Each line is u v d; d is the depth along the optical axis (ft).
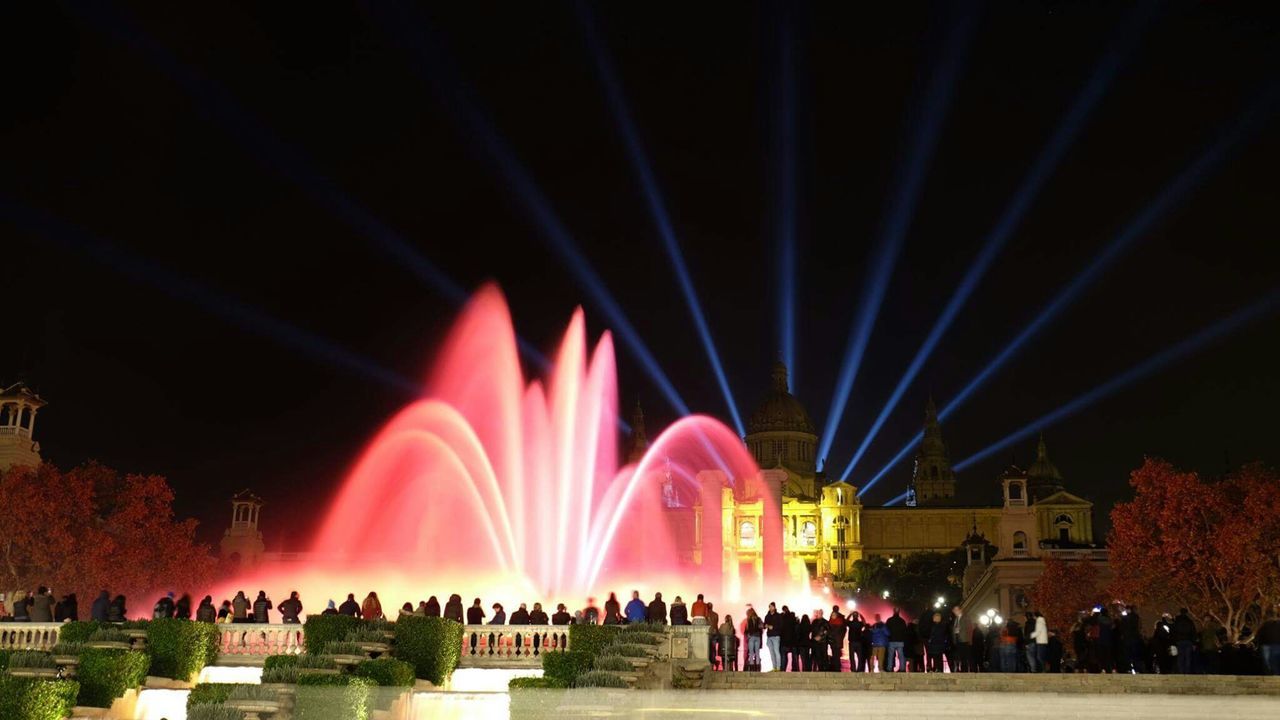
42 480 250.98
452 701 95.61
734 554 515.50
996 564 335.26
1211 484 237.04
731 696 96.63
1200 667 116.47
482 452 284.41
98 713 93.09
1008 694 97.35
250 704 85.20
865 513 655.76
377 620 106.42
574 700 88.79
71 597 124.98
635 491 488.85
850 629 116.37
